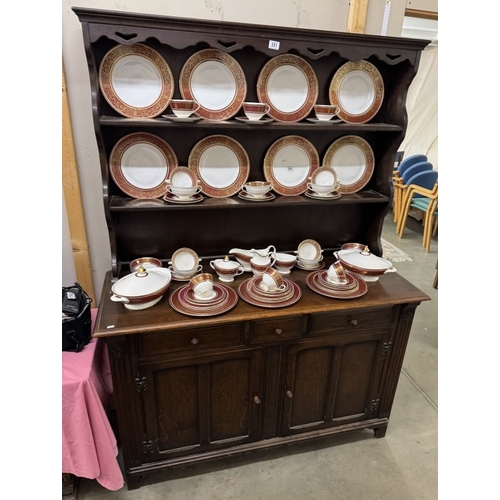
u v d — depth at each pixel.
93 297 1.75
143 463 1.53
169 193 1.57
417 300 1.55
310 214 1.86
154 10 1.45
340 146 1.77
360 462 1.72
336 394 1.68
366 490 1.59
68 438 1.32
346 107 1.68
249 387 1.53
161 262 1.67
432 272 3.76
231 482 1.61
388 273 1.78
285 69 1.58
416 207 4.51
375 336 1.62
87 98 1.49
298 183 1.76
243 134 1.65
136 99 1.45
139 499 1.52
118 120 1.34
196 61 1.47
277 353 1.51
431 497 1.57
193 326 1.34
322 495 1.57
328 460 1.73
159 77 1.45
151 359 1.37
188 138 1.59
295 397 1.63
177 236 1.73
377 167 1.82
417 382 2.25
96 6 1.40
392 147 1.70
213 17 1.52
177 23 1.26
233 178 1.67
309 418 1.69
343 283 1.59
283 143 1.69
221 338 1.41
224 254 1.81
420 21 4.28
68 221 1.61
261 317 1.39
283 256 1.75
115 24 1.22
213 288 1.53
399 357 1.69
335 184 1.69
